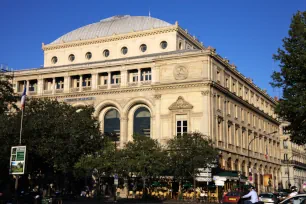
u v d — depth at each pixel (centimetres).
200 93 6831
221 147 7081
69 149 5444
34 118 5459
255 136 9250
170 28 8225
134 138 6319
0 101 6075
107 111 7750
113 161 5966
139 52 8469
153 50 8344
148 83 7319
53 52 9300
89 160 5759
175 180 6519
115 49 8700
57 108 5812
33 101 5872
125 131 7388
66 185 6531
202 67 6881
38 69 8425
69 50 9138
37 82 8388
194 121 6788
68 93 7912
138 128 7388
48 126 5400
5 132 5231
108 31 9144
